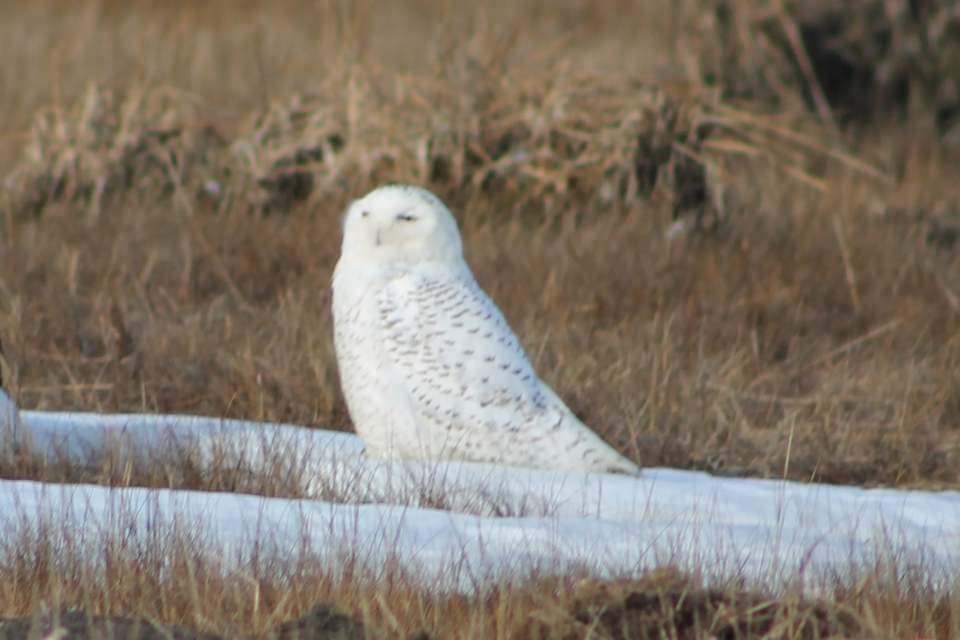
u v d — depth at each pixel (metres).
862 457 11.88
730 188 18.88
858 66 25.14
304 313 14.27
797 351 14.49
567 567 7.61
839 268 16.83
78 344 13.93
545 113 18.91
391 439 10.07
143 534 7.98
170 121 19.36
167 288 15.64
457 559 7.84
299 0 31.33
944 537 8.90
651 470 10.44
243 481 9.76
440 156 18.75
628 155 18.61
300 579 7.44
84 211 18.34
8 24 28.42
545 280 15.80
